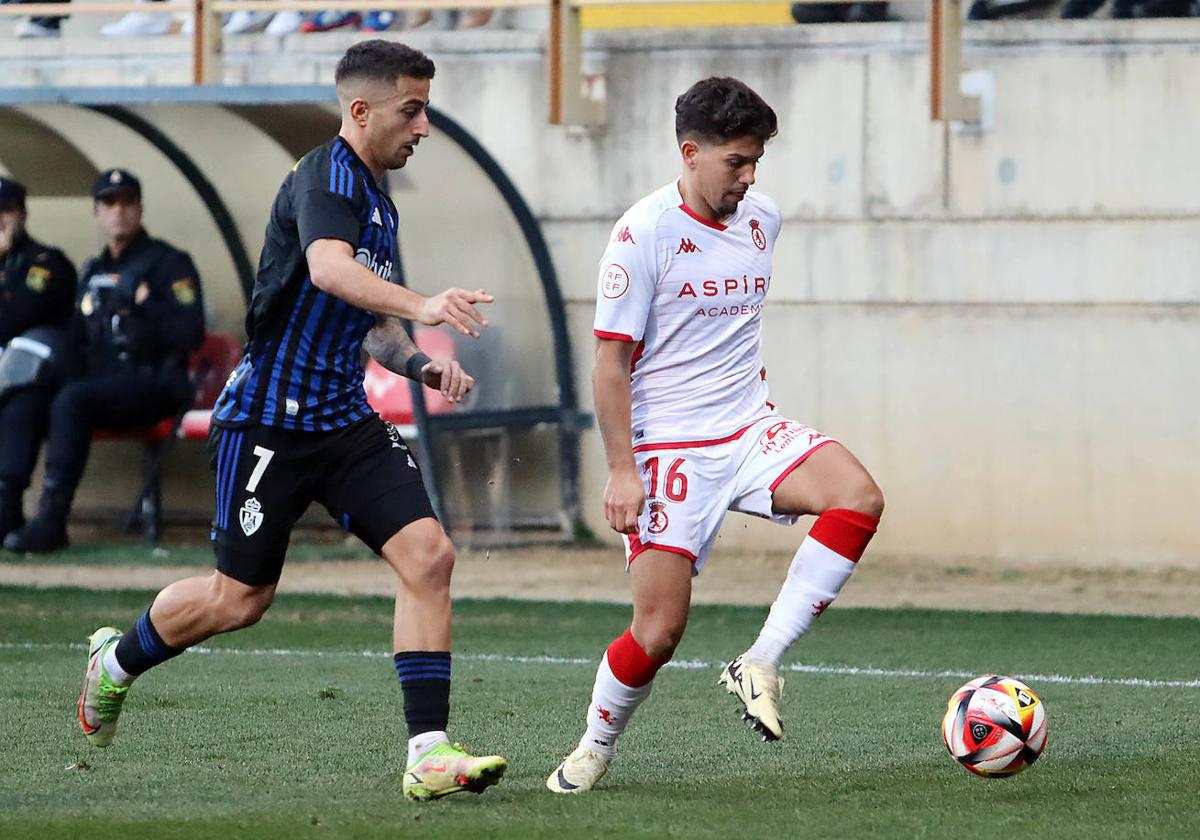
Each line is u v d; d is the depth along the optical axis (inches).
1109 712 853.2
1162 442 1464.1
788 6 1705.2
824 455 641.6
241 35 1732.3
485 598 1305.4
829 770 700.7
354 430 640.4
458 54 1627.7
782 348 1550.2
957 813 606.9
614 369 627.8
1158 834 571.2
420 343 1524.4
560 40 1539.1
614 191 1587.1
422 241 1565.0
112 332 1533.0
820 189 1534.2
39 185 1717.5
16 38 1834.4
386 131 624.1
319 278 592.4
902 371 1518.2
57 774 688.4
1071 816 602.5
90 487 1736.0
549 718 834.2
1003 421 1496.1
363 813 601.6
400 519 629.0
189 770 698.2
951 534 1512.1
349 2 1611.7
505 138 1614.2
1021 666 1015.6
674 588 636.7
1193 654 1061.8
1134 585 1395.2
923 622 1199.6
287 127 1553.9
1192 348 1455.5
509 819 591.2
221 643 1098.7
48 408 1551.4
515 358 1589.6
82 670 977.5
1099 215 1469.0
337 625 1178.0
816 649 1083.3
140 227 1551.4
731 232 641.0
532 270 1598.2
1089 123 1466.5
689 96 624.4
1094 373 1475.1
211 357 1660.9
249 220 1664.6
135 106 1512.1
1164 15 1475.1
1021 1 1574.8
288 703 868.0
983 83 1486.2
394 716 831.1
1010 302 1491.1
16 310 1540.4
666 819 593.3
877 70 1514.5
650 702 884.0
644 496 629.0
